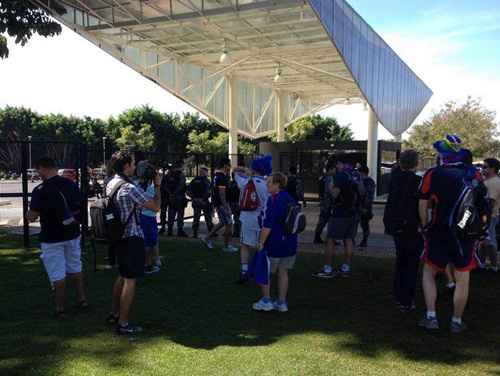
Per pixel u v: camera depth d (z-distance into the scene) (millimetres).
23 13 10469
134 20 15594
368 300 5660
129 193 4414
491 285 6246
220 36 17297
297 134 55625
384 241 9977
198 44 18375
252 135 28062
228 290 6082
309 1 11883
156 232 6965
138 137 50719
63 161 9195
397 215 5090
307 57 20188
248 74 24000
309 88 28141
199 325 4773
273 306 5332
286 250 5105
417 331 4602
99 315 5082
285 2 13352
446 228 4438
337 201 6562
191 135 53750
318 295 5875
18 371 3691
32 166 9195
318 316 5066
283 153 21875
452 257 4465
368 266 7449
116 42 17406
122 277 4645
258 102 28281
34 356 3990
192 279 6621
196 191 9961
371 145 20469
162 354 4027
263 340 4367
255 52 19125
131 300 4488
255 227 6172
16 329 4641
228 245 8727
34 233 10750
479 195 4781
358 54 15828
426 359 3941
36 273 6930
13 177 9438
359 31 15883
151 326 4734
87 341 4332
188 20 14977
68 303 5516
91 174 15469
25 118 58094
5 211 17000
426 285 4656
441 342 4312
